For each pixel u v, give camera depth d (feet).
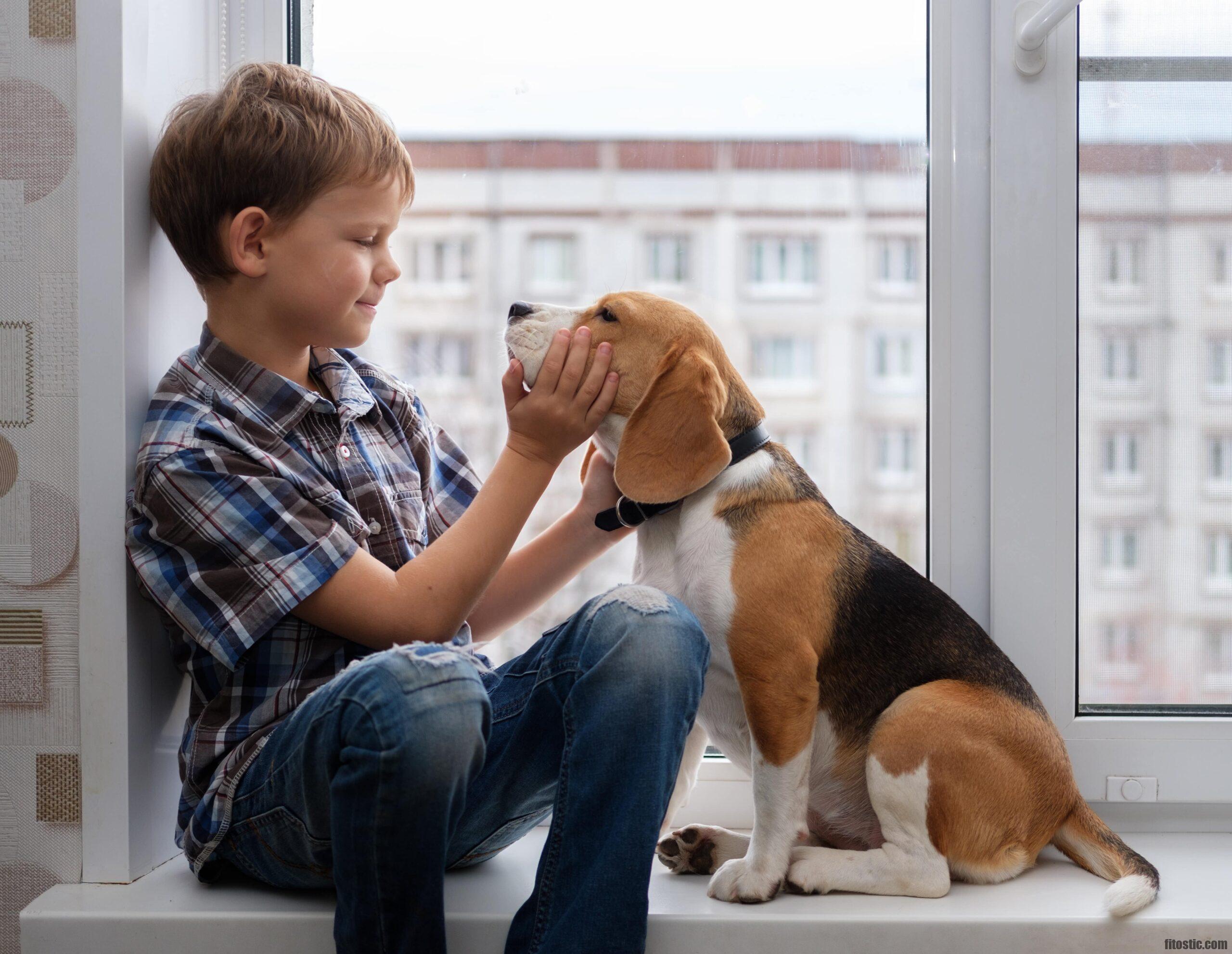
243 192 3.64
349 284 3.76
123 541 3.76
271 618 3.42
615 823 3.09
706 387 3.73
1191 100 4.50
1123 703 4.61
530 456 3.78
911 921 3.35
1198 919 3.39
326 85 3.89
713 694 3.85
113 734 3.78
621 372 3.86
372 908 3.01
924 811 3.55
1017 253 4.48
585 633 3.31
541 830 4.43
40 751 3.81
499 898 3.61
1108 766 4.43
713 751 4.77
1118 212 4.52
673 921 3.34
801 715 3.61
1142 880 3.49
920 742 3.57
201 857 3.53
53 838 3.80
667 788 3.17
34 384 3.80
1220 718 4.47
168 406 3.73
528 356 3.87
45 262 3.79
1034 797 3.69
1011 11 4.45
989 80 4.52
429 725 2.90
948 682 3.77
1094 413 4.56
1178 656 4.60
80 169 3.76
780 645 3.64
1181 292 4.54
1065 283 4.47
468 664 3.07
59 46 3.77
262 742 3.48
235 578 3.44
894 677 3.80
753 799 4.17
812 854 3.63
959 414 4.59
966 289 4.58
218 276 3.78
